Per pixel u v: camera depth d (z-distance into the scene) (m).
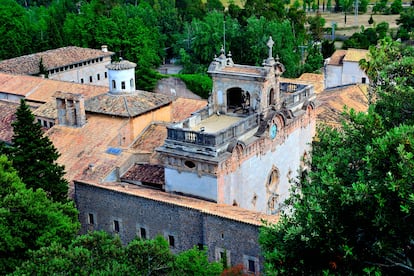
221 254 46.75
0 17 135.62
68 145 63.09
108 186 53.81
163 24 162.62
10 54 134.75
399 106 35.84
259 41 130.38
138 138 64.06
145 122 65.31
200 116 57.28
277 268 31.75
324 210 30.06
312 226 29.61
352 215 29.47
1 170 47.75
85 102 67.19
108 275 34.19
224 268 44.00
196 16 178.62
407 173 26.66
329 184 30.19
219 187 50.06
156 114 66.88
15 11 139.38
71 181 57.12
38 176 52.12
